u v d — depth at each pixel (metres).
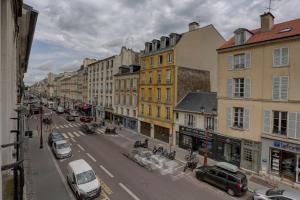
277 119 17.67
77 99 69.94
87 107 58.44
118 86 42.97
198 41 30.61
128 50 45.31
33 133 34.28
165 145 28.25
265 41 18.02
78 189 13.50
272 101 17.78
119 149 25.75
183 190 15.50
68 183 15.84
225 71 21.39
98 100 52.75
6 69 5.88
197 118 24.95
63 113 61.06
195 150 25.55
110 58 46.19
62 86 90.06
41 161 20.77
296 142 16.25
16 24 10.07
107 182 16.44
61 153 21.45
